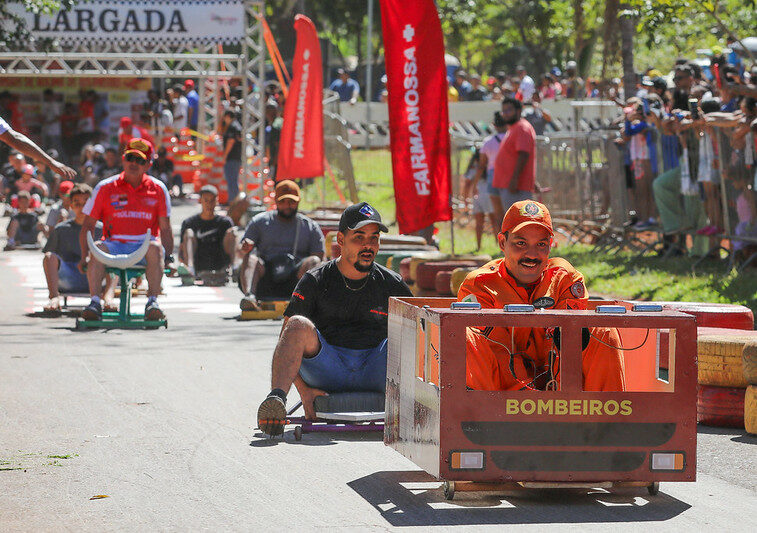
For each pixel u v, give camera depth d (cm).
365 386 1755
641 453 1299
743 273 3130
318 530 1222
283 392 1647
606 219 4444
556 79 7975
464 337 1280
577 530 1226
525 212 1439
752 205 3159
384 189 6844
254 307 3109
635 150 3891
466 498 1362
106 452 1591
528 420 1287
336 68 12300
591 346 1389
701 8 3491
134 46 6047
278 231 3177
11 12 5447
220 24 5675
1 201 7419
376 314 1747
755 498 1370
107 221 2958
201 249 3975
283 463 1533
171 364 2375
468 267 2964
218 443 1653
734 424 1769
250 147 7238
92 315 2928
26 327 2950
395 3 3109
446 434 1280
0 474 1465
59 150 8294
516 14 10181
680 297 2873
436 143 3152
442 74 3141
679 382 1299
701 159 3331
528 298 1467
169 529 1224
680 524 1252
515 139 3772
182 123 8344
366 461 1548
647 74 4781
